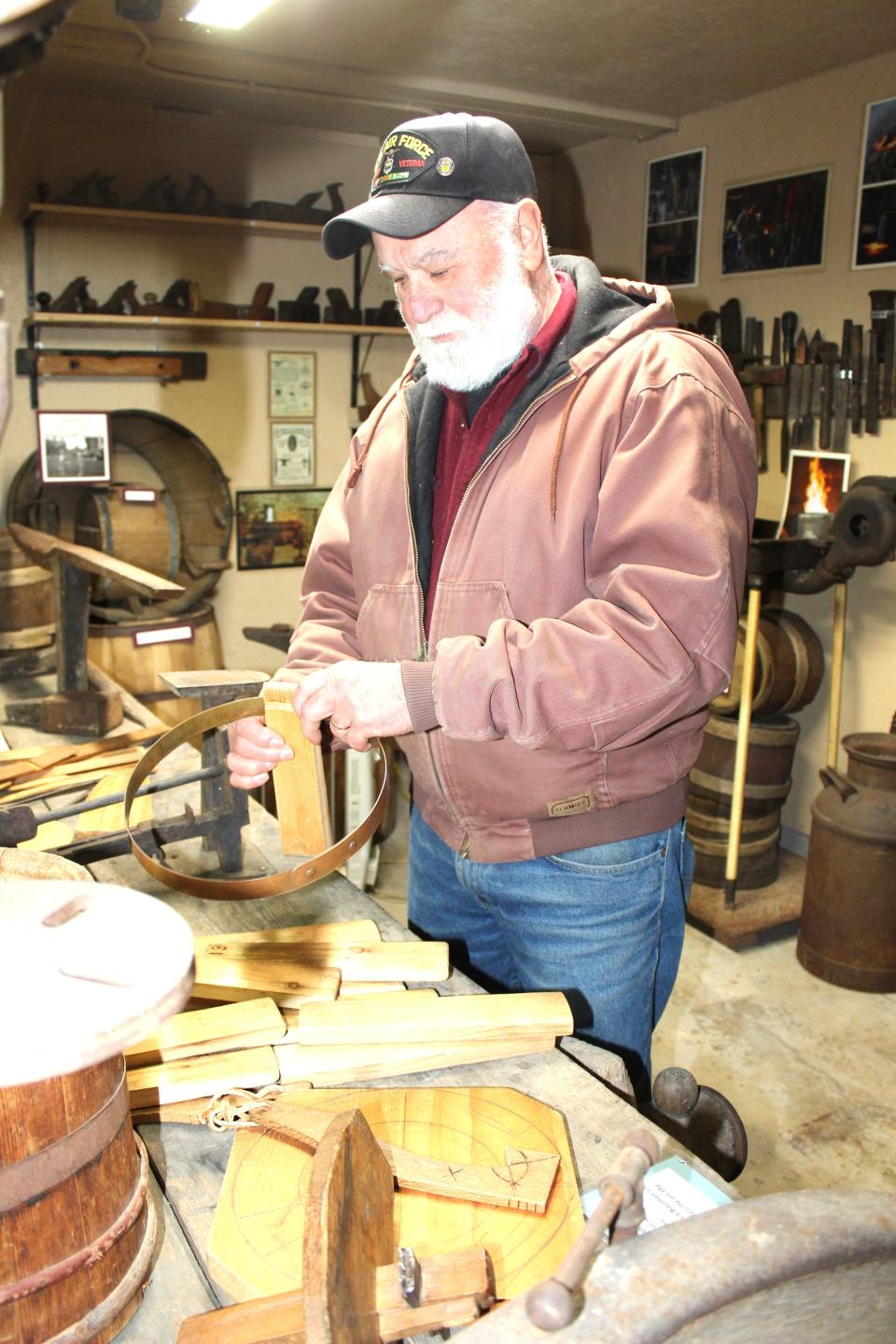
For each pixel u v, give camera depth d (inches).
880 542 113.3
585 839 54.1
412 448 58.6
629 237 159.2
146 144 148.2
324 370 168.4
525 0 102.3
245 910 55.2
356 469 61.7
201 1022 42.3
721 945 128.0
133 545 138.2
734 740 130.6
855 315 127.9
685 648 44.8
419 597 56.7
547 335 52.9
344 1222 28.0
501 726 45.7
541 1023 42.8
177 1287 31.9
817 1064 105.9
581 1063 43.8
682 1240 23.3
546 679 43.8
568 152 167.6
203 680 62.9
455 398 57.1
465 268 50.2
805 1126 97.0
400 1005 43.9
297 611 174.2
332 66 125.0
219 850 61.9
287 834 54.6
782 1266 22.7
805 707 140.8
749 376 137.1
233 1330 29.1
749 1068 105.1
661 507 45.5
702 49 117.3
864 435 128.3
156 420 152.1
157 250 152.4
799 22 108.1
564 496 50.2
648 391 47.9
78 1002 24.5
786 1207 24.3
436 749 54.8
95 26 111.8
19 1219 27.1
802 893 132.0
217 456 162.6
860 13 105.1
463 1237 33.1
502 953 64.1
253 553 168.4
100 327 148.3
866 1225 24.0
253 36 114.7
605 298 54.3
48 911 28.6
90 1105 28.5
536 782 52.4
